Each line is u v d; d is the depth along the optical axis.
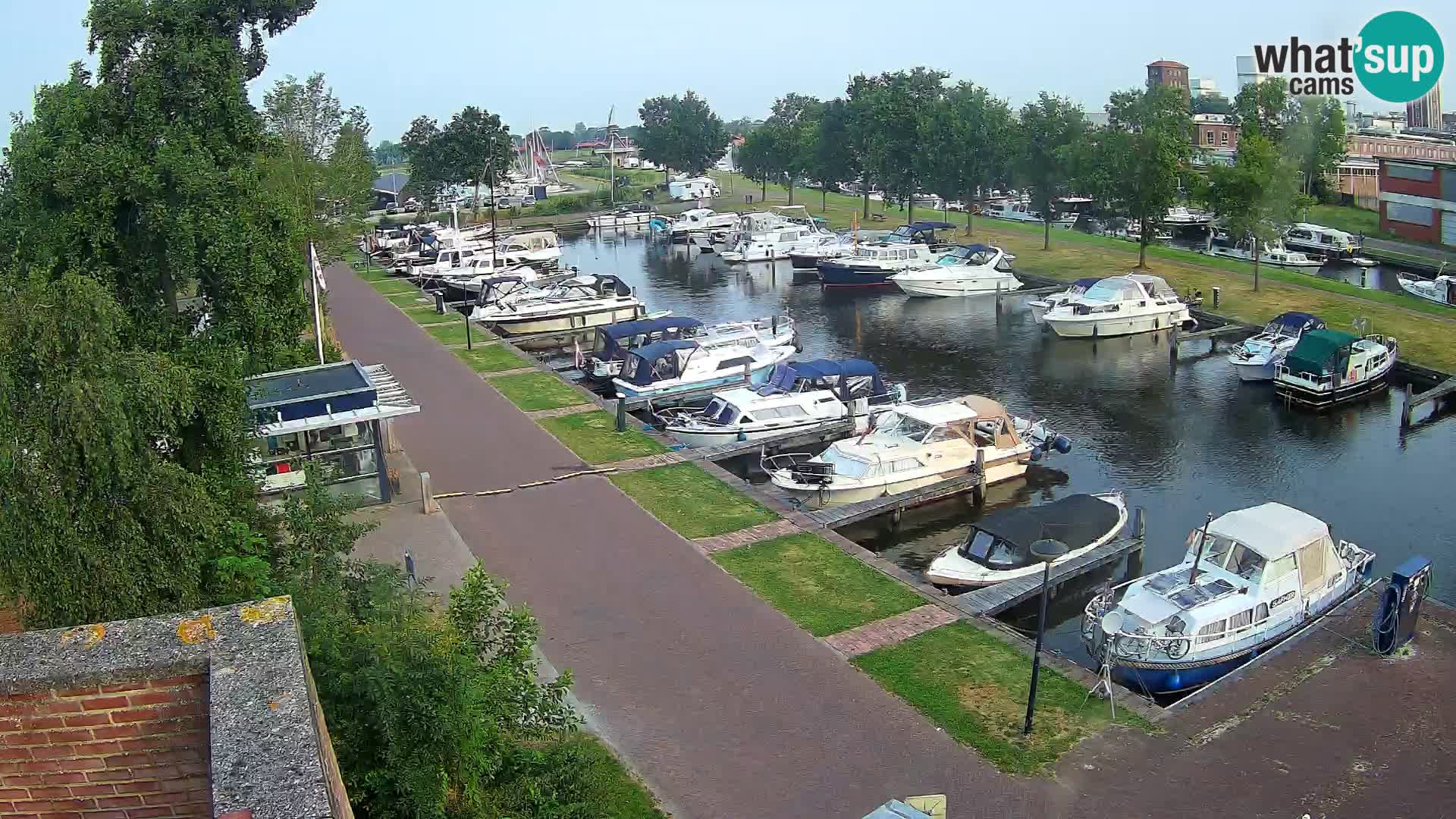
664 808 14.33
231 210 23.17
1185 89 67.50
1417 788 14.57
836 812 14.23
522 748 13.10
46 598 13.52
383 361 42.41
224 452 16.94
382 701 10.31
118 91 23.98
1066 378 41.72
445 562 22.34
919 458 28.41
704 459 29.42
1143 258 60.97
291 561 15.37
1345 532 26.47
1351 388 36.97
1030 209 89.19
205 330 24.33
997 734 16.00
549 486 27.25
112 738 6.65
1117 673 18.58
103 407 13.36
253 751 5.66
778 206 101.88
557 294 54.41
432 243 72.06
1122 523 24.83
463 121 96.31
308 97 49.25
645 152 124.62
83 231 22.19
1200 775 14.97
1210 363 43.28
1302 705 16.62
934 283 58.41
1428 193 67.69
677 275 70.81
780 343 44.09
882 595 20.72
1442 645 18.28
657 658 18.36
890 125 80.00
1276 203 51.06
